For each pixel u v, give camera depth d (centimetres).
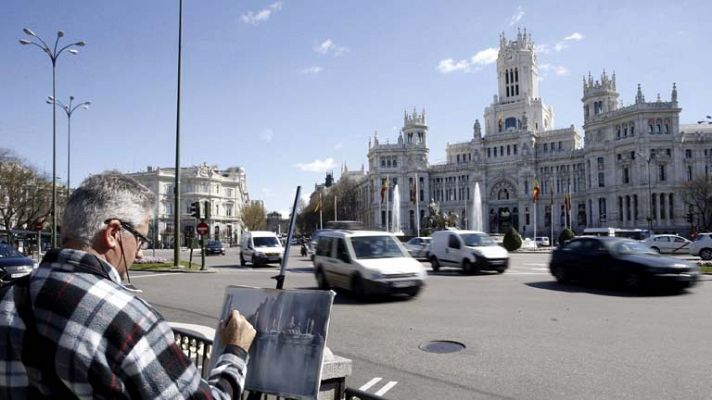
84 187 234
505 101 13388
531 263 3209
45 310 185
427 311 1314
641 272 1614
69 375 176
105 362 180
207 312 1332
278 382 263
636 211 9406
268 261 3150
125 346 185
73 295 189
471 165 12625
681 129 10488
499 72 13588
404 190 13075
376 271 1469
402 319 1204
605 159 10144
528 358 843
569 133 11662
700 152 9331
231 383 228
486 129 13600
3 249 1853
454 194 12975
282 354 268
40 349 180
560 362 816
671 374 742
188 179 11412
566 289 1775
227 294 304
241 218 13138
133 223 235
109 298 194
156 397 186
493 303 1442
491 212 12481
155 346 194
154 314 205
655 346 911
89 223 221
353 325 1136
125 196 235
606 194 10062
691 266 1652
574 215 11106
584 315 1235
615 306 1377
